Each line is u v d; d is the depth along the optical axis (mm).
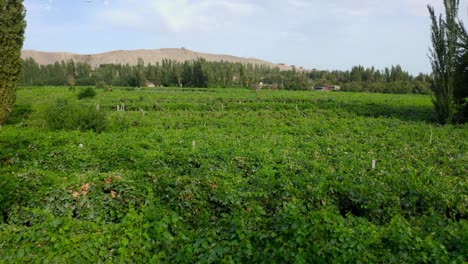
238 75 130375
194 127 29859
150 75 122688
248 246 7805
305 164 14969
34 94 60250
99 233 8469
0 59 25859
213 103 52156
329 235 7840
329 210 9742
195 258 7891
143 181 11953
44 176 12039
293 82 106438
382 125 32219
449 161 17625
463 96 34969
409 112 43562
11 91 26859
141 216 9281
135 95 61312
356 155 17891
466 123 32875
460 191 12086
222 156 16438
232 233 8617
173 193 11133
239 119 35750
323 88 114062
